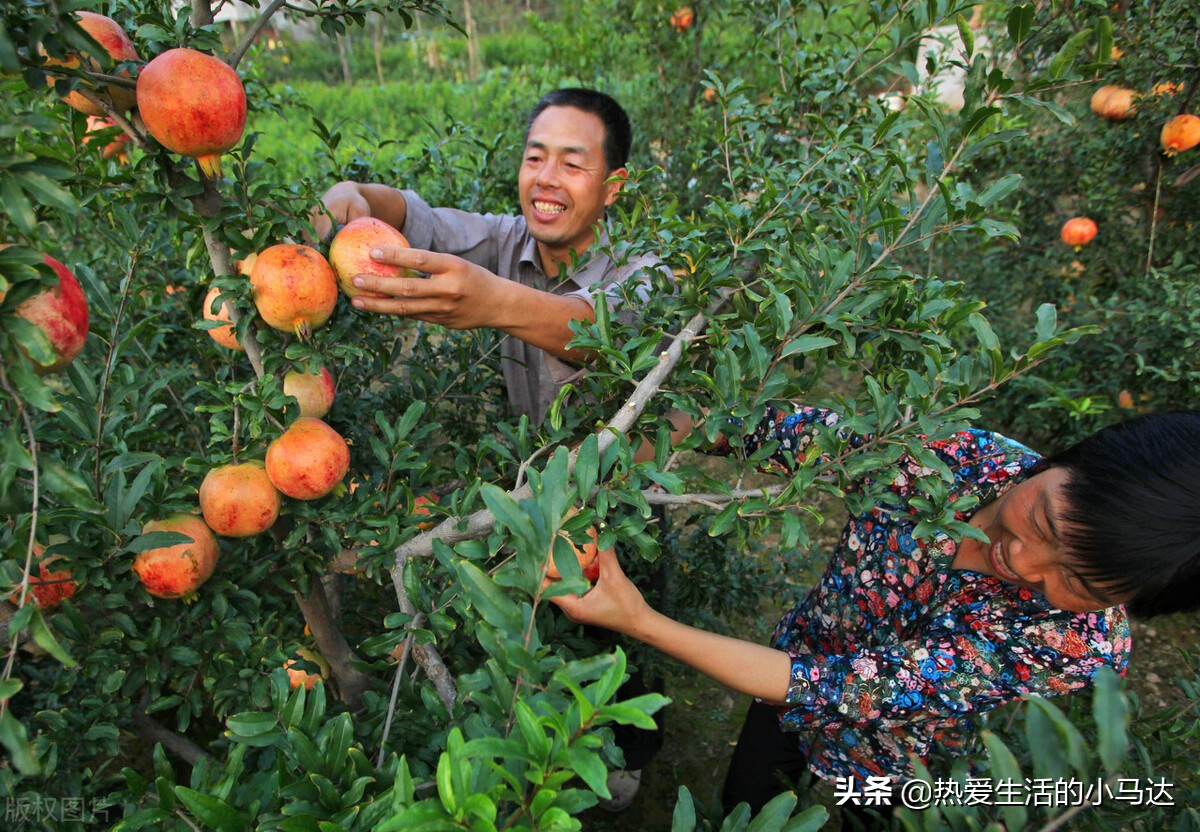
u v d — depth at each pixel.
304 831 0.89
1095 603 1.23
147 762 2.56
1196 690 1.73
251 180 1.25
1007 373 1.14
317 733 1.04
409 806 0.77
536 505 0.90
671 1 4.92
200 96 1.08
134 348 2.02
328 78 20.77
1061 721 0.63
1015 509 1.28
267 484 1.35
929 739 1.66
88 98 1.13
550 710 0.76
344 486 1.47
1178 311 3.43
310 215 1.33
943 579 1.53
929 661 1.41
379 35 18.48
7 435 0.81
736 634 3.45
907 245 1.27
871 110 2.08
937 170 1.26
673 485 1.13
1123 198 3.88
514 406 2.31
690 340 1.38
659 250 1.65
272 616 1.68
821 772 1.89
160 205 1.27
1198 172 3.51
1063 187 4.16
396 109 15.09
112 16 1.42
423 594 1.27
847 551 1.77
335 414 1.78
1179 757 1.55
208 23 1.24
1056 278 4.32
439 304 1.34
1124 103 3.40
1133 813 1.33
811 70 2.26
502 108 7.34
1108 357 3.70
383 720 1.34
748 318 1.47
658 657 2.35
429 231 2.15
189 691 1.52
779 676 1.42
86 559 1.16
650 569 2.27
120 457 1.21
